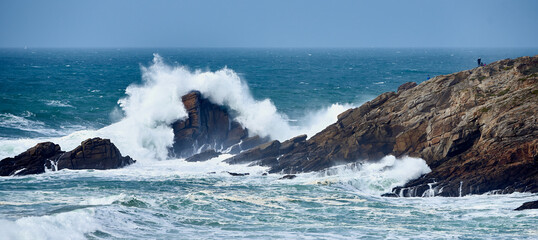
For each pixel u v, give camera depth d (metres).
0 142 39.88
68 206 25.05
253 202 28.58
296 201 29.08
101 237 20.88
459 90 38.22
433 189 31.30
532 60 40.25
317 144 39.59
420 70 154.00
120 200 26.28
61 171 35.62
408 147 37.16
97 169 36.59
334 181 33.22
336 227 24.12
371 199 30.16
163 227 23.00
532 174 30.97
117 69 157.12
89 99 77.94
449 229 24.03
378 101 41.81
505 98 34.84
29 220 20.36
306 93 88.19
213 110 45.66
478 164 32.12
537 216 25.78
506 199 29.39
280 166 37.22
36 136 50.78
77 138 41.12
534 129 32.34
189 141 43.12
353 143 37.91
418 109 38.59
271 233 22.84
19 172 34.47
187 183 33.66
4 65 177.75
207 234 22.41
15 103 71.25
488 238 22.52
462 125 34.47
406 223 25.12
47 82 105.00
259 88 95.69
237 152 44.72
